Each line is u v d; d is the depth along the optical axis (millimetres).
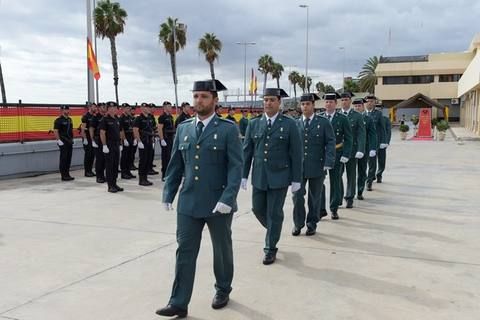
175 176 4254
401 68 59281
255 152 5660
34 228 7094
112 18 42062
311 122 6688
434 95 58156
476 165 15242
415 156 18375
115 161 10430
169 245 6168
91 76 17328
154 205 8883
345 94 8484
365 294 4484
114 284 4785
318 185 6656
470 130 38500
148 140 11773
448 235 6621
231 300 4355
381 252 5828
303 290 4590
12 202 9180
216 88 4059
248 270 5172
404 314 4043
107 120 10305
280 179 5461
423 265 5328
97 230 6973
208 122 4062
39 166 13438
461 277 4949
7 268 5281
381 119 11164
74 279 4930
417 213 8086
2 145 12375
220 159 4023
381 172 11492
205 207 3986
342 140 7586
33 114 13344
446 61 58031
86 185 11453
